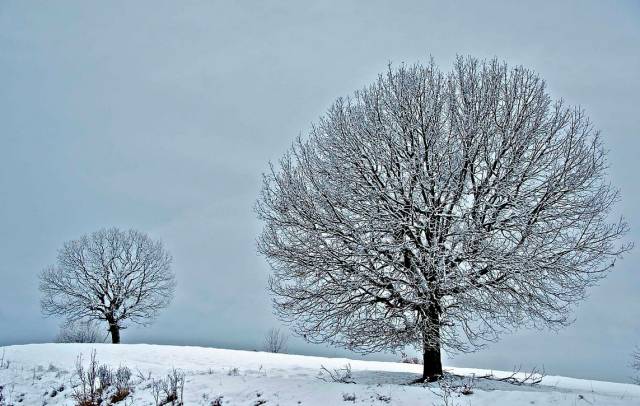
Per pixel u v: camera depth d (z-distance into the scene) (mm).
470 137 15156
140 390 13461
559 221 14648
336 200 15547
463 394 11453
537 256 14273
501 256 14000
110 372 14852
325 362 21953
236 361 20656
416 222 14828
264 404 11969
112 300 40125
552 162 15180
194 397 12734
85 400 12742
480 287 14500
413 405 11031
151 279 41562
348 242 15023
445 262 14352
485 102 15898
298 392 12617
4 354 19031
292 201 15898
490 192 15234
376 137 16016
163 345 24984
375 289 15281
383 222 14844
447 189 14617
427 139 15289
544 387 15180
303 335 15797
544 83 16234
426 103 15938
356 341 14984
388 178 15523
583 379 20672
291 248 15727
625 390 16281
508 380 16031
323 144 16875
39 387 14039
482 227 14562
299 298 15641
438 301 14016
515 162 14891
